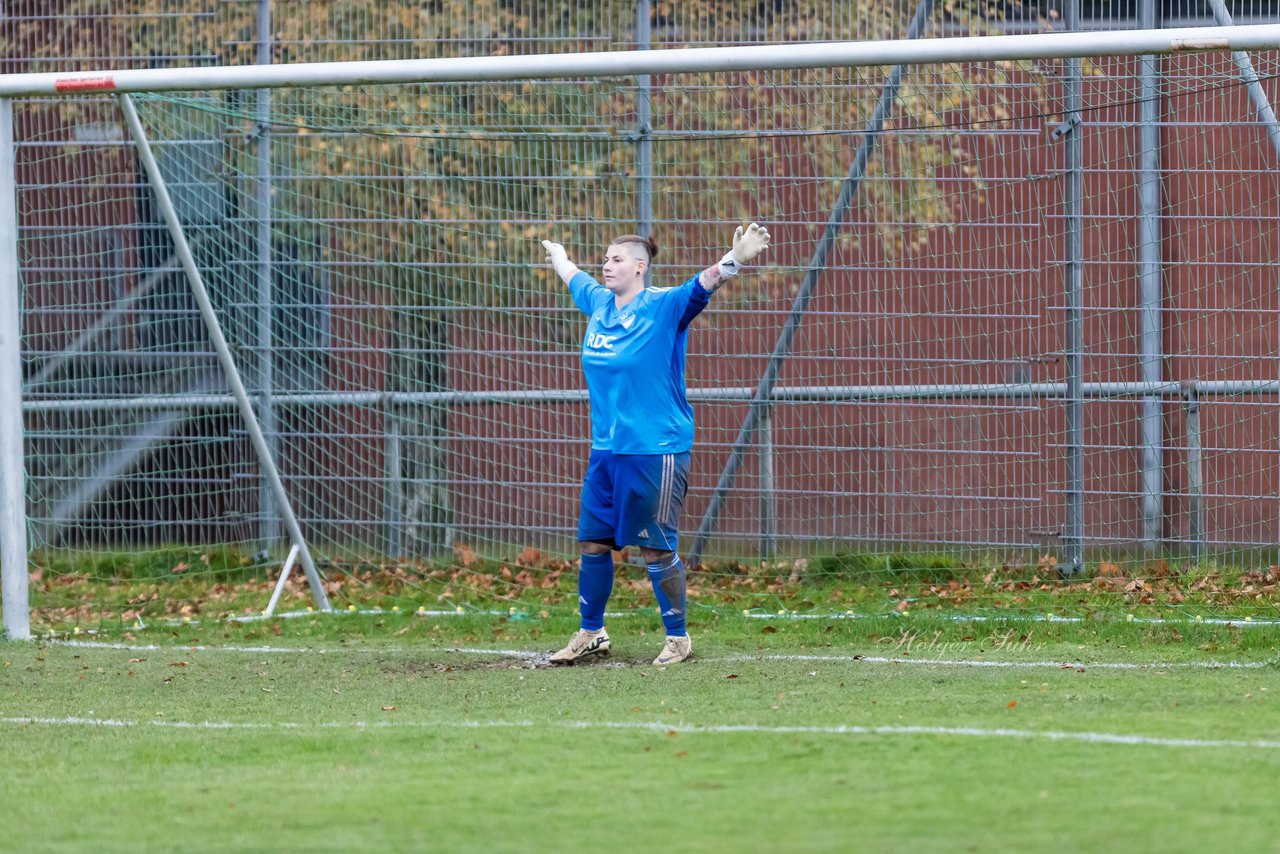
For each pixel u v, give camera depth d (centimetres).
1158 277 3388
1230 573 3253
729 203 3497
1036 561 3409
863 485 3472
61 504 3684
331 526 3622
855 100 3434
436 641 2923
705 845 1395
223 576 3591
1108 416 3403
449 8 3581
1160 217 3375
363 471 3631
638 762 1758
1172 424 3388
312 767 1797
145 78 2828
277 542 3644
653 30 3531
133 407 3681
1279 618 2872
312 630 3064
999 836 1394
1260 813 1455
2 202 2906
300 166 3634
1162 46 2566
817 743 1828
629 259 2559
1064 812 1473
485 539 3588
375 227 3612
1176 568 3319
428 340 3609
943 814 1477
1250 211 3344
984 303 3431
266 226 3650
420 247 3600
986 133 3391
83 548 3678
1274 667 2395
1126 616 2908
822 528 3484
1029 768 1662
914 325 3453
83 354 3694
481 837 1445
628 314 2534
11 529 2961
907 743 1809
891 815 1480
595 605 2625
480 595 3391
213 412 3675
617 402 2525
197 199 3672
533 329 3572
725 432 3519
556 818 1508
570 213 3553
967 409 3441
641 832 1445
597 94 3519
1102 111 3366
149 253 3688
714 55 2689
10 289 2934
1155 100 3328
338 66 2791
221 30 3659
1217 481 3378
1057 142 3384
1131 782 1587
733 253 2467
